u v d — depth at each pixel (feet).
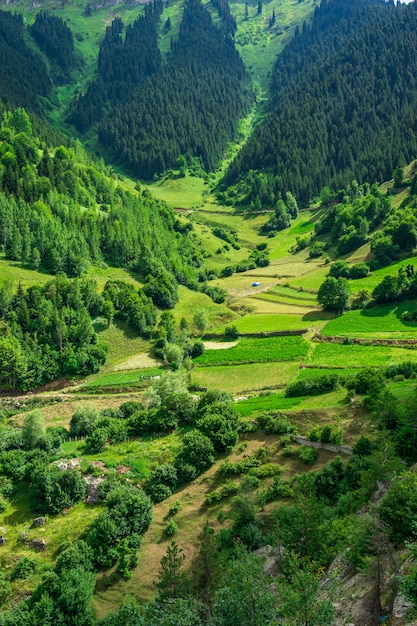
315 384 293.43
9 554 198.49
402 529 130.00
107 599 178.70
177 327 500.33
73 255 523.70
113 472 236.22
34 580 186.09
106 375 413.18
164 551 196.24
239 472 225.76
